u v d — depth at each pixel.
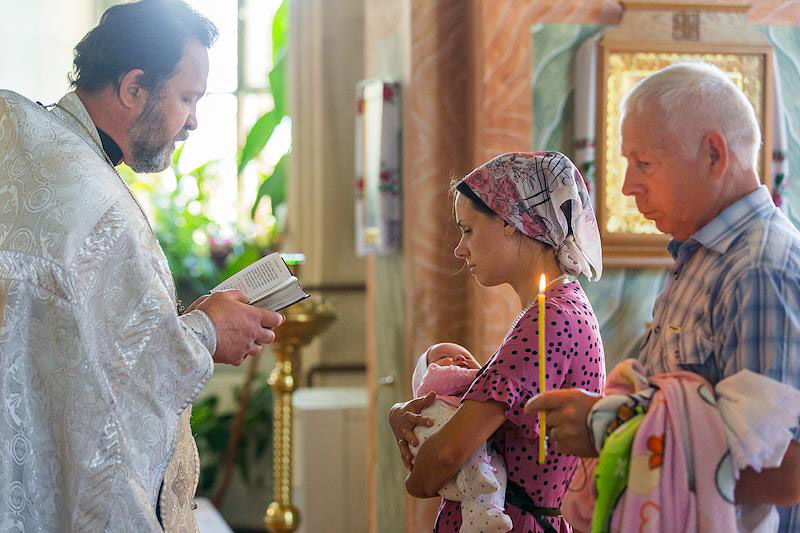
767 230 1.58
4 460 1.94
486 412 1.81
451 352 2.15
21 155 2.04
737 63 2.95
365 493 4.71
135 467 1.97
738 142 1.63
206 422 5.96
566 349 1.83
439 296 3.38
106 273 2.00
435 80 3.36
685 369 1.64
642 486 1.53
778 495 1.54
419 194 3.38
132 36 2.14
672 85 1.65
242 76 6.34
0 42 5.30
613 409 1.58
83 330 1.95
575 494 1.89
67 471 1.95
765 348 1.51
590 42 2.98
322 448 4.69
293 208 5.69
